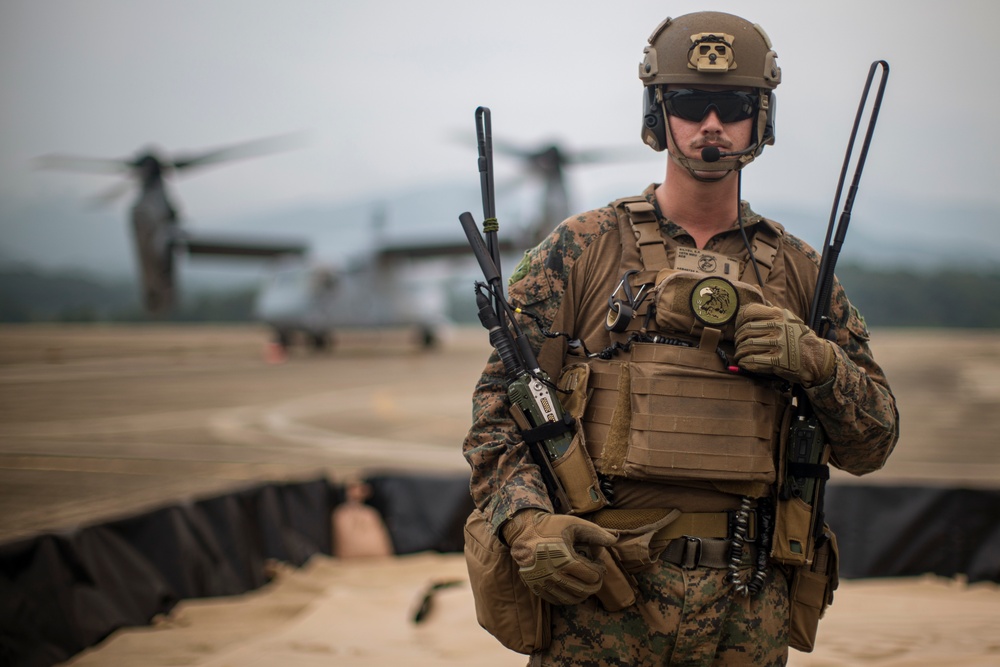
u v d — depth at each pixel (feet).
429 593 12.94
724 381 5.85
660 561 5.90
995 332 411.34
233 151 87.92
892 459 29.27
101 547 12.84
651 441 5.80
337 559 17.20
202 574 14.30
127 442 33.06
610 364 6.10
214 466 27.27
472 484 6.21
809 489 6.04
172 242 88.53
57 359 89.97
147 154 87.76
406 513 17.93
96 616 12.28
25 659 11.27
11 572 11.51
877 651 11.01
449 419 41.29
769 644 5.99
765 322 5.74
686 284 5.93
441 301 113.70
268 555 15.87
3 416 42.32
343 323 93.20
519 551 5.62
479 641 11.19
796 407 6.19
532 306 6.41
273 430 37.04
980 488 15.66
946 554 15.75
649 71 6.28
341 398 51.78
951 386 63.72
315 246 95.09
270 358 92.73
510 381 6.22
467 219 6.62
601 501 5.90
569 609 6.00
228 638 12.30
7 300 635.66
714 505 5.93
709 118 6.10
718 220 6.43
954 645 11.25
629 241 6.33
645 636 5.88
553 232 6.59
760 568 5.93
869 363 6.54
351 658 10.66
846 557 16.05
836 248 6.29
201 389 57.62
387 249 94.58
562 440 5.98
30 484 24.00
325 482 17.60
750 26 6.25
